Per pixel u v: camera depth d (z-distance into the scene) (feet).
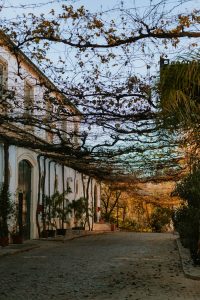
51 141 57.16
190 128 22.59
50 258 46.85
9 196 59.77
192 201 46.57
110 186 119.65
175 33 23.88
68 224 90.58
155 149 49.47
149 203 127.85
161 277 33.99
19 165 67.05
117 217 130.72
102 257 47.80
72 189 97.91
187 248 53.57
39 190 74.49
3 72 51.80
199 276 32.91
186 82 20.67
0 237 57.93
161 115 22.11
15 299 26.00
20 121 40.09
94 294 27.63
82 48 27.45
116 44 25.68
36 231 73.67
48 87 32.48
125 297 26.68
